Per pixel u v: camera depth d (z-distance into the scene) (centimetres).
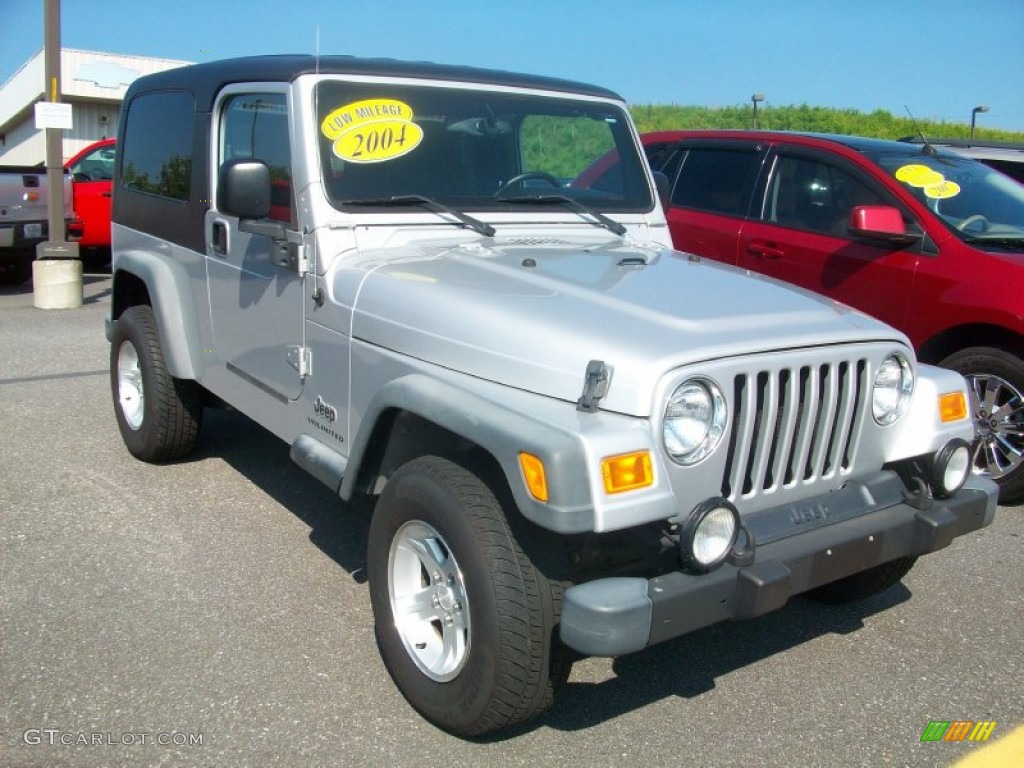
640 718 326
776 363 293
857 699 342
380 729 313
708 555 270
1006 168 867
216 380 468
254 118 412
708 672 357
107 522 469
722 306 315
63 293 1086
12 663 343
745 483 300
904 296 546
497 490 290
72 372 766
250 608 389
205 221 455
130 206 548
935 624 398
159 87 516
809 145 617
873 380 322
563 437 259
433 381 308
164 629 370
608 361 275
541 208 422
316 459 371
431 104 405
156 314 493
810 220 602
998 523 507
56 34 1098
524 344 293
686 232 663
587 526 255
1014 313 498
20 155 3083
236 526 468
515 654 277
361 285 351
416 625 321
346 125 381
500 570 277
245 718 317
